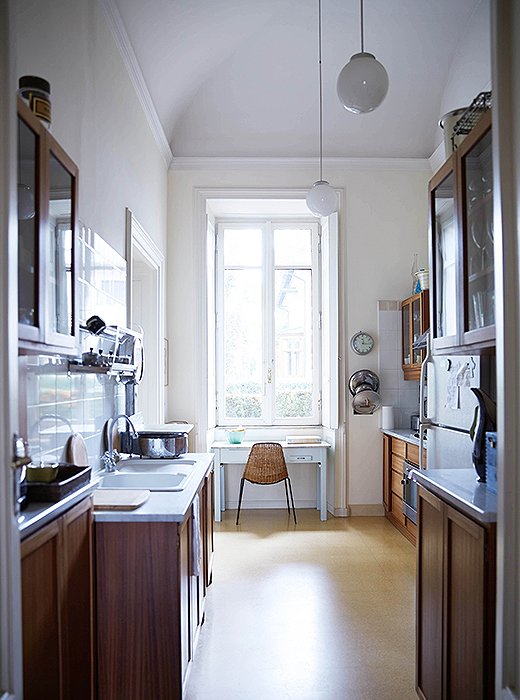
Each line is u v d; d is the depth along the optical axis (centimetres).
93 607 208
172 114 491
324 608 331
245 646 286
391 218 542
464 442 272
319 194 416
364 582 370
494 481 203
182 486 263
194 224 532
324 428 577
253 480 510
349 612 325
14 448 125
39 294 158
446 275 237
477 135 193
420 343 446
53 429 216
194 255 531
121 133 337
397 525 489
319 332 596
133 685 214
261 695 243
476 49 434
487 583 165
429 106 512
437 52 472
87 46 265
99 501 223
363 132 527
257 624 311
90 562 202
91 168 271
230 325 596
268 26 444
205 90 495
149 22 347
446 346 234
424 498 229
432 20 444
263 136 526
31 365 192
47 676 153
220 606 334
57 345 174
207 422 529
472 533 174
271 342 596
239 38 445
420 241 543
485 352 227
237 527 501
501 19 145
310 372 597
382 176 543
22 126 149
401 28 450
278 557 420
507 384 141
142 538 213
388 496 515
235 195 535
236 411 596
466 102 458
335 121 520
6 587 122
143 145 407
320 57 470
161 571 213
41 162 159
